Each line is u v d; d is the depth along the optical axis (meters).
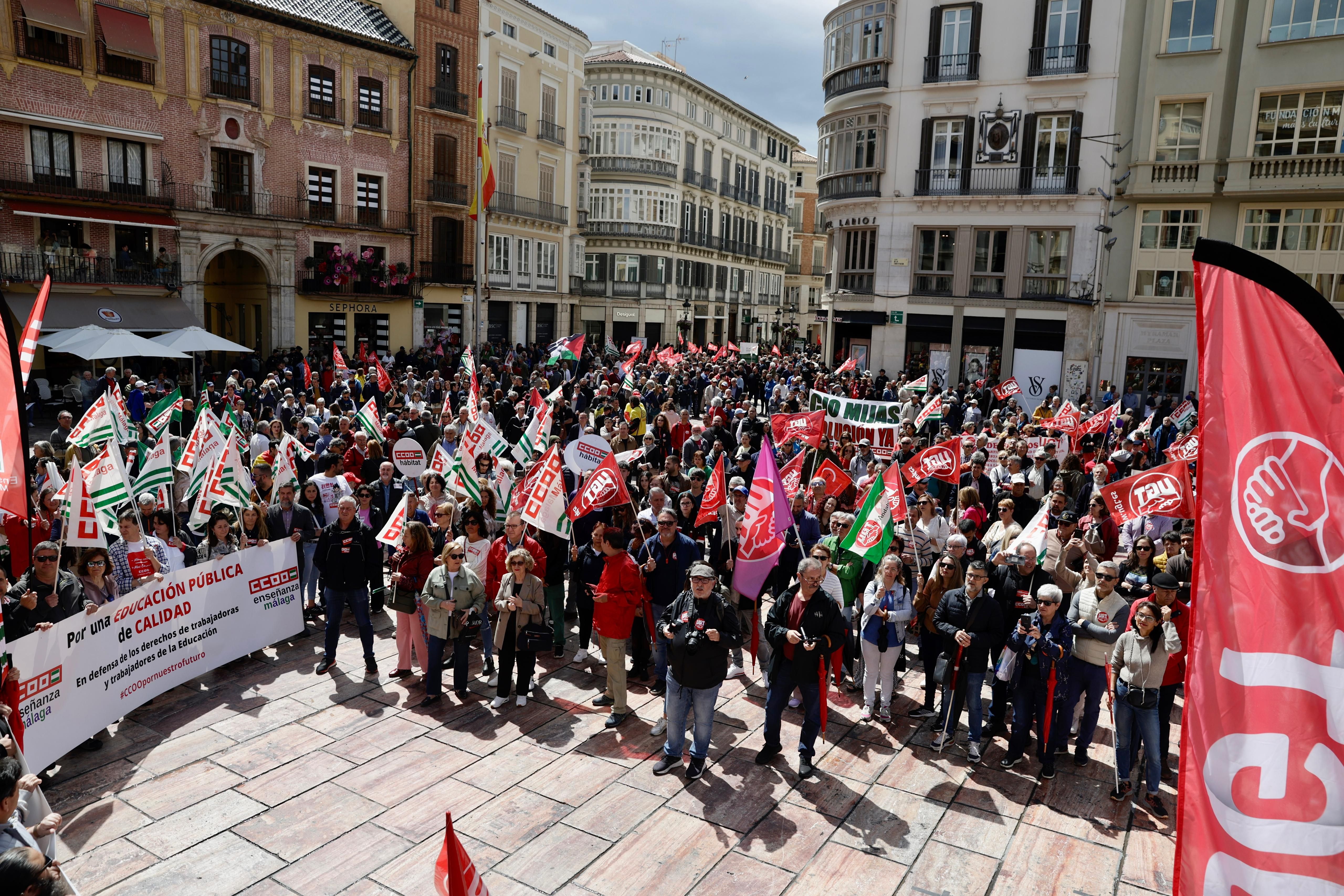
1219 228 26.48
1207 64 25.91
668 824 6.46
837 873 5.95
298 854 5.97
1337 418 2.83
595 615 8.02
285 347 32.34
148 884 5.61
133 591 7.65
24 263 25.20
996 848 6.28
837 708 8.61
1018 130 28.98
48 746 6.62
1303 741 2.79
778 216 73.38
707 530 9.91
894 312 31.44
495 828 6.35
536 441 12.32
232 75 30.06
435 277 38.09
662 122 53.78
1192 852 2.86
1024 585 7.63
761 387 29.25
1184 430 18.62
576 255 48.44
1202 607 2.94
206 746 7.41
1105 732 8.27
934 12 29.70
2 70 24.45
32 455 10.15
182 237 28.86
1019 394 29.89
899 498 9.28
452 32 37.56
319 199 33.34
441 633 8.20
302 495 10.61
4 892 3.41
